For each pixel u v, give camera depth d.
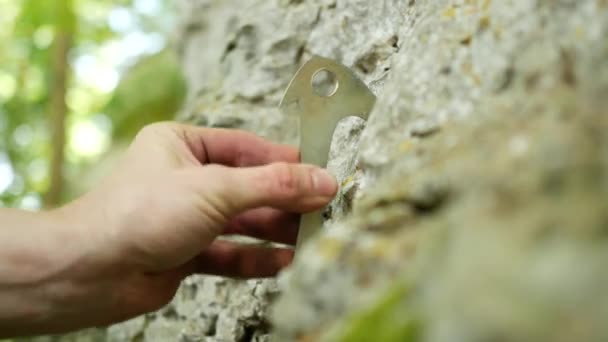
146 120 1.19
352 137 0.46
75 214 0.43
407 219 0.26
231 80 0.70
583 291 0.19
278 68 0.65
